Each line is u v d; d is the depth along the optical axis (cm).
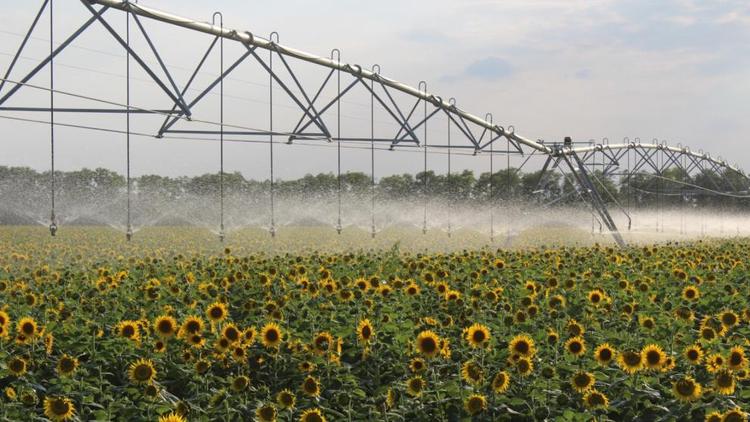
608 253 2417
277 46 3528
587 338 1192
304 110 3575
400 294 1437
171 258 2412
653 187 9000
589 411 884
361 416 875
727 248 2909
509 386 945
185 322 1059
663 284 1719
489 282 1722
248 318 1265
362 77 4041
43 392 981
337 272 1839
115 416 871
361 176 5825
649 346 959
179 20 3081
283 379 1037
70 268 1980
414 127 4159
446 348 1007
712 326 1199
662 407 901
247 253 2769
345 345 1135
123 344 1084
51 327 1151
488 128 4862
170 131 3234
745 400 957
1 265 2122
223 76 3183
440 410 879
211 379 959
